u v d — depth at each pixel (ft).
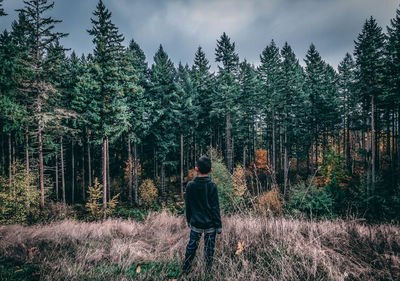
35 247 11.78
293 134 100.78
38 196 55.62
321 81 118.62
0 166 65.77
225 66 91.50
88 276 8.02
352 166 106.11
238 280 7.18
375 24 78.33
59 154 91.71
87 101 71.00
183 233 14.56
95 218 59.77
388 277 7.00
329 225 12.07
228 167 88.89
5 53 49.90
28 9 50.72
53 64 54.65
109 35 56.44
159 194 96.63
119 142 113.50
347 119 112.57
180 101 89.76
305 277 7.38
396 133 91.20
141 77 87.04
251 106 104.01
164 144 90.12
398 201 30.73
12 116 49.73
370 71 75.66
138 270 8.64
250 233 11.58
